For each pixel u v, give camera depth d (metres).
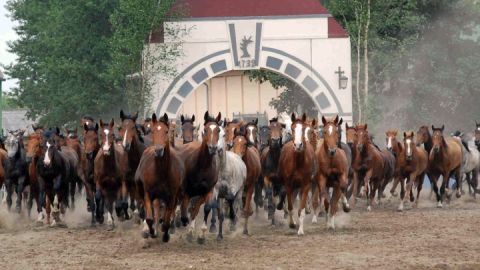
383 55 53.44
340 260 17.61
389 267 16.69
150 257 18.52
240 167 22.20
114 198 24.53
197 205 21.03
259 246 20.17
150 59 42.59
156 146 19.22
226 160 21.66
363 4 47.50
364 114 47.34
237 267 16.88
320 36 43.12
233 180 21.86
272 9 43.09
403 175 30.64
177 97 42.78
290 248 19.70
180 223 23.72
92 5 53.44
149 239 21.20
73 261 18.19
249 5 43.16
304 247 19.84
